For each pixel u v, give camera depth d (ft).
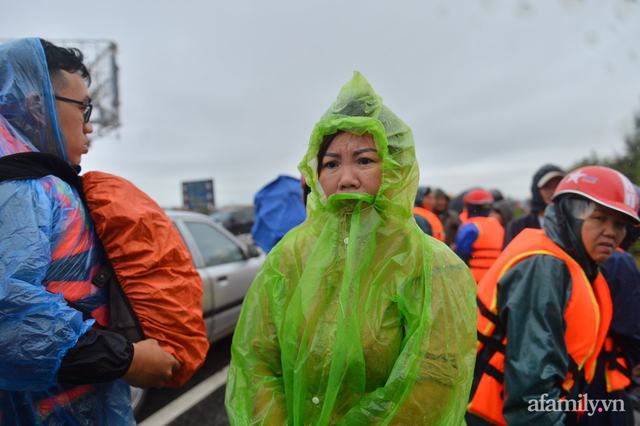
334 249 2.95
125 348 3.22
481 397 4.49
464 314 2.74
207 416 8.66
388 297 2.72
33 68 3.40
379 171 2.94
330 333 2.73
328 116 3.06
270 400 2.85
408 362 2.45
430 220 11.40
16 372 2.73
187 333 3.77
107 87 33.58
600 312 4.47
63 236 3.23
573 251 4.30
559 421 3.65
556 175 9.70
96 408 3.45
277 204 13.82
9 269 2.70
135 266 3.59
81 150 3.92
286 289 3.07
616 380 4.79
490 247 10.96
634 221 4.02
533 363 3.81
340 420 2.62
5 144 3.10
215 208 62.03
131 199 3.74
